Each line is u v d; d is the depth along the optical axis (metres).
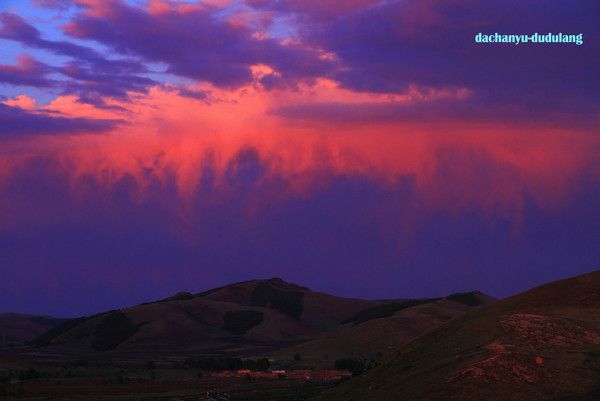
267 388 132.38
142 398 122.88
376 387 62.38
